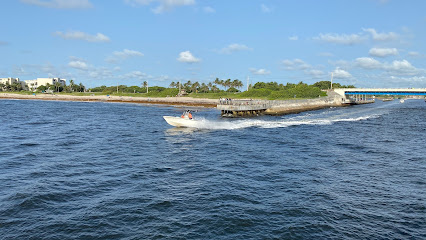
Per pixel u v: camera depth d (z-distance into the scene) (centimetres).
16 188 1666
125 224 1263
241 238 1161
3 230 1196
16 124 4712
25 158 2398
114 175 1959
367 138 3597
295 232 1207
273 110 7619
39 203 1461
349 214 1381
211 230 1217
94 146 2953
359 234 1202
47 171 2025
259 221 1298
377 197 1599
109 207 1431
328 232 1212
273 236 1177
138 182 1817
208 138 3512
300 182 1839
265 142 3262
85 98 15275
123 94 17500
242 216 1344
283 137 3609
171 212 1383
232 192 1648
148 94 17100
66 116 6272
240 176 1961
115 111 7956
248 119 6006
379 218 1347
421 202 1538
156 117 6222
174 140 3359
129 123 5028
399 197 1605
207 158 2483
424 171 2125
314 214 1373
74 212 1372
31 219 1296
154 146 2997
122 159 2416
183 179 1888
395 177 1972
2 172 1984
